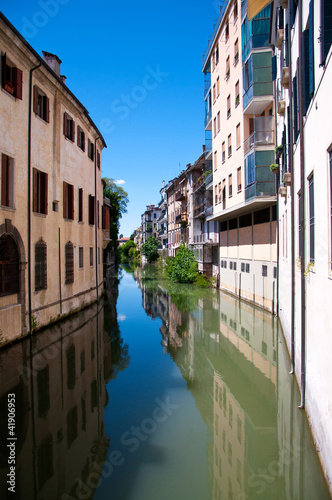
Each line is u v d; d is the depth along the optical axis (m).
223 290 27.44
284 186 12.32
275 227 16.48
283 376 9.34
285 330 12.16
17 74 11.66
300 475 5.27
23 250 12.01
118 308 20.12
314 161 6.25
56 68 18.67
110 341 12.90
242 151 18.75
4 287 11.16
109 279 39.19
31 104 12.76
